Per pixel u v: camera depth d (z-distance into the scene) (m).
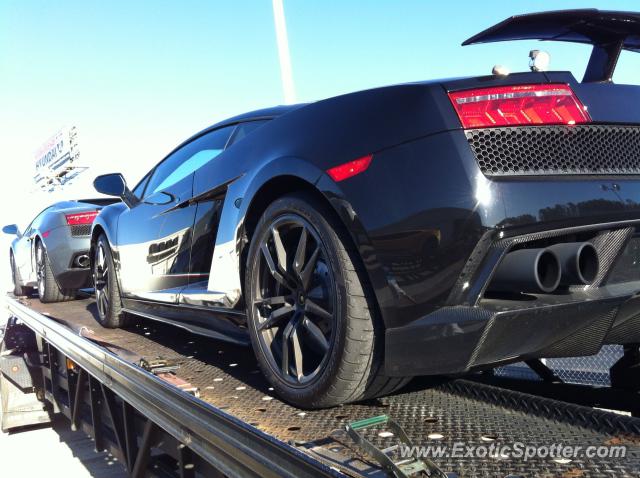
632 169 1.82
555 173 1.69
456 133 1.65
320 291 1.89
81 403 3.90
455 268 1.59
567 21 1.81
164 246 3.10
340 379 1.75
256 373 2.41
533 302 1.60
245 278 2.14
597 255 1.63
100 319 4.16
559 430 1.54
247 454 1.53
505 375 2.70
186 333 3.67
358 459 1.38
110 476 4.24
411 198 1.65
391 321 1.69
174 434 2.05
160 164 3.50
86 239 5.61
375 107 1.81
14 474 4.40
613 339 1.90
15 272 7.79
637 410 2.05
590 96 1.78
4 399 5.30
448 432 1.57
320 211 1.84
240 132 2.65
